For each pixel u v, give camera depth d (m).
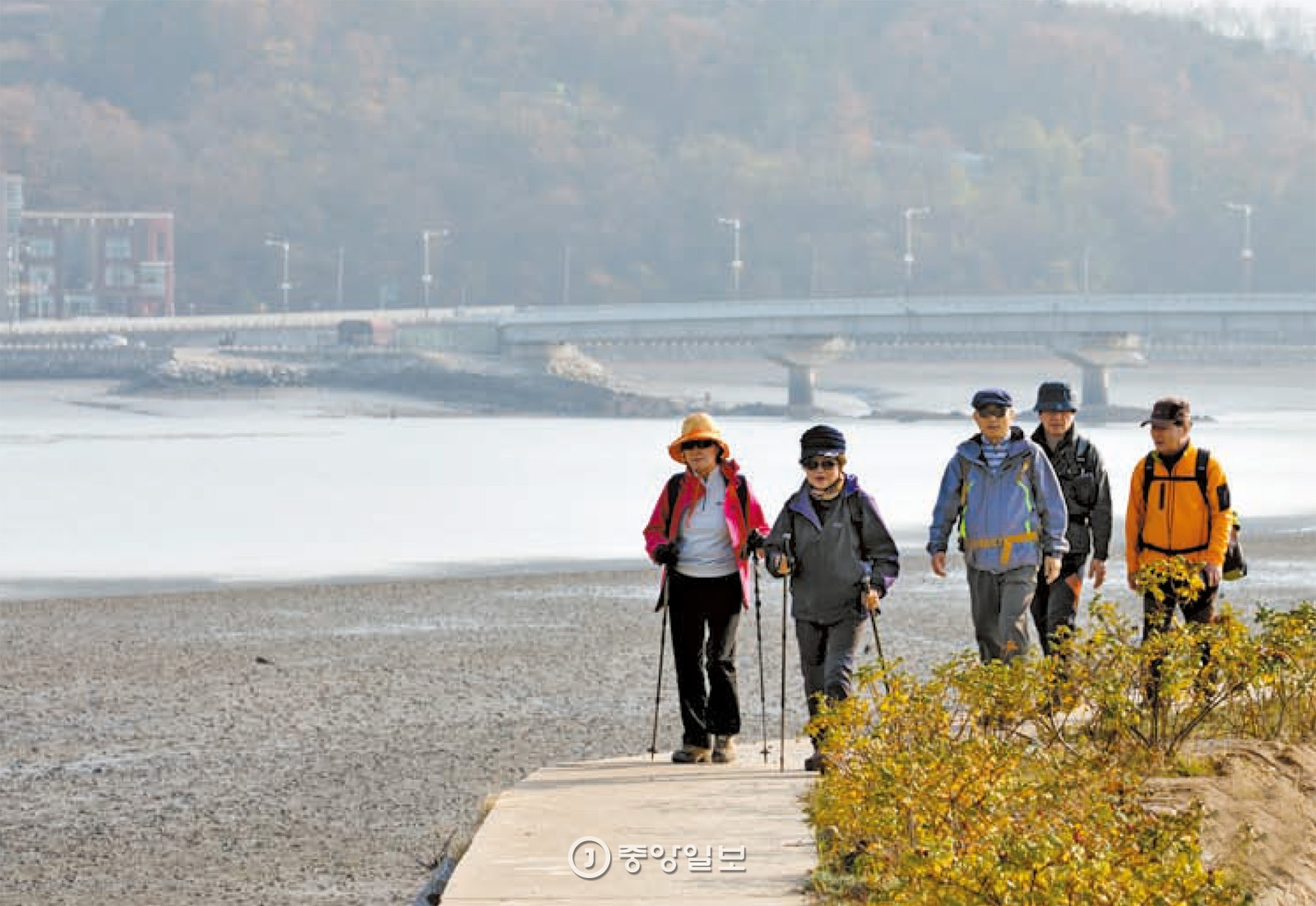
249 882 37.97
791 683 62.25
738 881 25.20
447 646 75.06
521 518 166.00
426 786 47.16
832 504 34.44
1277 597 90.00
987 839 22.02
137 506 184.38
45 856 40.31
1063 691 31.47
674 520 35.97
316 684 64.69
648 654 72.31
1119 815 23.41
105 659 71.56
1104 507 38.41
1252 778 29.98
